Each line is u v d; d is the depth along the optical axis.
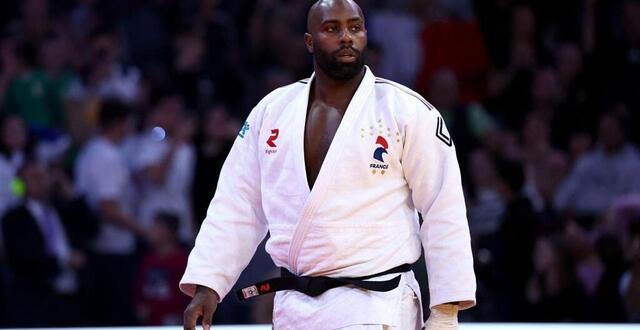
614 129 31.03
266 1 35.56
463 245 11.59
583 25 36.06
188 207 29.30
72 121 31.42
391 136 11.66
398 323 11.57
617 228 26.78
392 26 35.81
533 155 32.28
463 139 31.83
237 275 12.32
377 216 11.59
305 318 11.49
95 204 28.39
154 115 29.92
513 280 25.80
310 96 12.09
